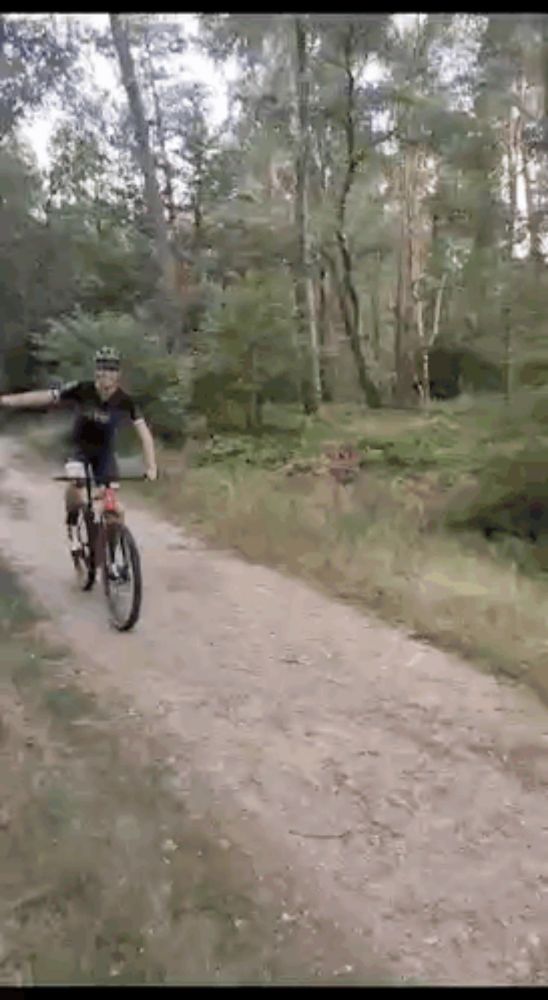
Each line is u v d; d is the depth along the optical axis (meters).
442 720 5.03
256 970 2.87
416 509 11.06
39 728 4.58
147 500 12.16
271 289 17.75
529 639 6.25
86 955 2.86
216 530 10.01
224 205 21.23
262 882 3.42
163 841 3.58
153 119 13.59
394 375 33.59
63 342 13.33
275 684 5.51
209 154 19.22
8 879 3.27
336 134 20.97
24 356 9.58
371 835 3.84
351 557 8.56
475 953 3.13
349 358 30.94
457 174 25.80
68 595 7.30
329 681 5.59
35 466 12.63
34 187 9.40
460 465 12.16
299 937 3.11
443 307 31.67
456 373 28.14
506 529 10.37
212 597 7.41
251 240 21.22
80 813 3.70
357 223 28.38
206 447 15.69
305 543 9.09
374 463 13.62
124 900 3.13
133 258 18.73
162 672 5.65
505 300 11.57
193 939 2.96
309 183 22.58
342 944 3.11
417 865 3.64
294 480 12.90
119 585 6.45
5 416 12.82
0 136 6.09
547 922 3.30
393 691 5.45
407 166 29.02
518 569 9.18
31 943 2.92
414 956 3.10
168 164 18.25
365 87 13.48
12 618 6.33
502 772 4.44
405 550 9.02
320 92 13.31
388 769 4.43
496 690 5.50
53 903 3.14
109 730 4.64
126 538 6.35
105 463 6.72
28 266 9.10
